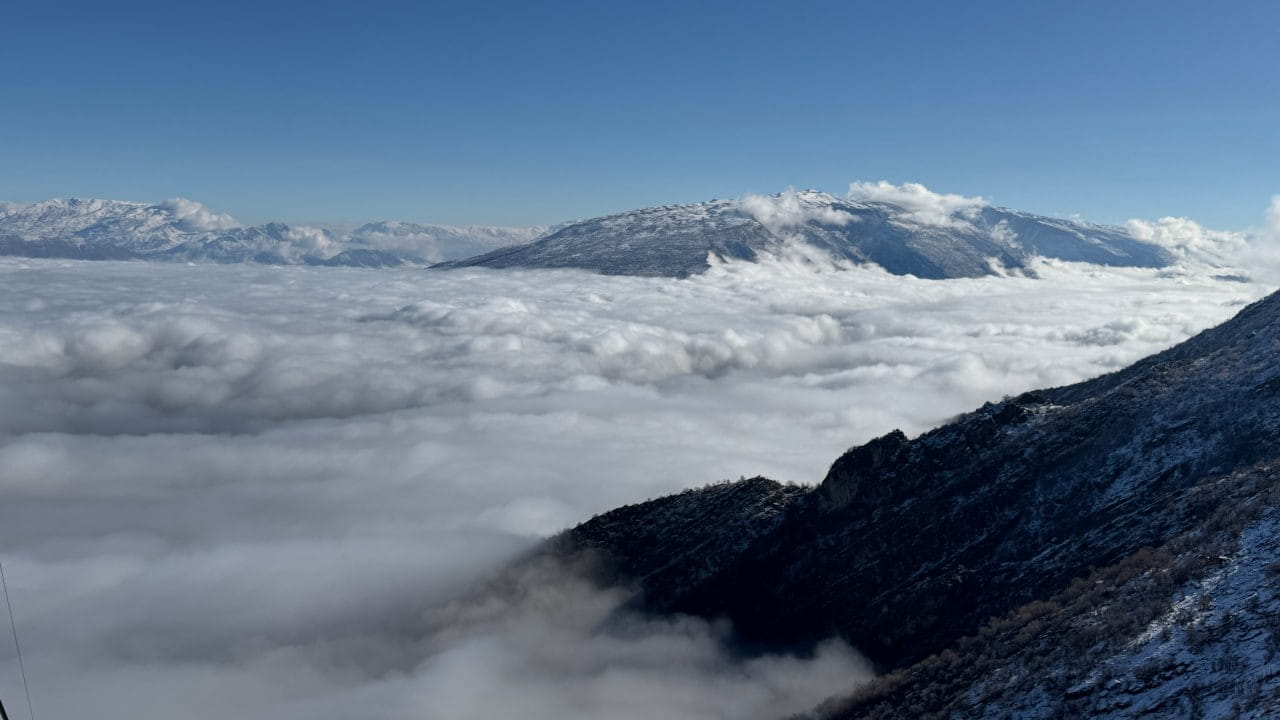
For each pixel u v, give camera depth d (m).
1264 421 89.75
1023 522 94.62
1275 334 109.50
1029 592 81.62
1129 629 57.47
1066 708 51.56
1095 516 89.94
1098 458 99.12
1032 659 61.41
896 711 65.75
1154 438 96.94
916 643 84.75
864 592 97.12
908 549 99.00
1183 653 51.34
